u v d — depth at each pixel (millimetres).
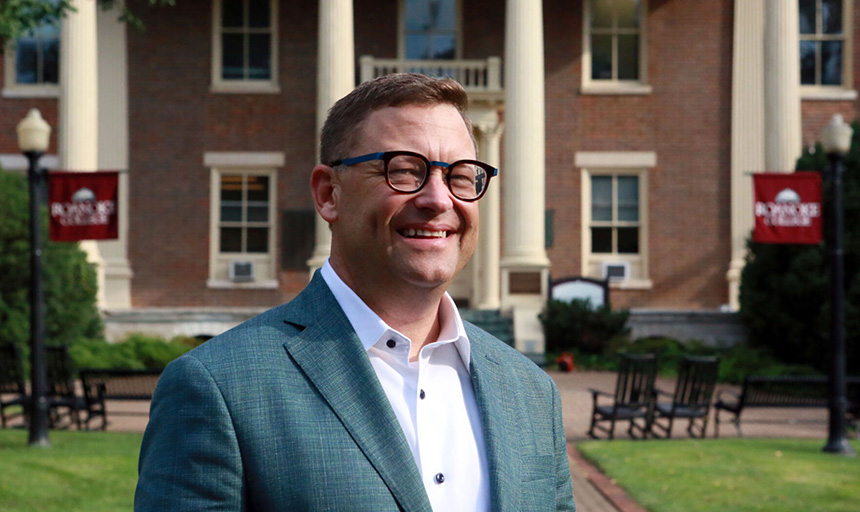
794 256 17422
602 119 22688
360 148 1914
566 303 19797
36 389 9469
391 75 1961
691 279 22469
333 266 2012
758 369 17469
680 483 7625
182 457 1675
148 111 22422
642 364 10945
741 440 10625
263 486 1671
